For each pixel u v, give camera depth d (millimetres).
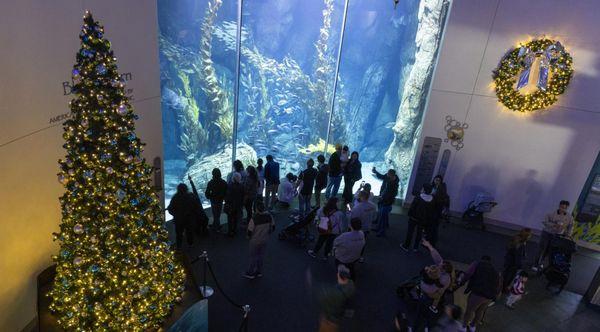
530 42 8266
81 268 4020
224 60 10930
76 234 3918
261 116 12102
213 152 11766
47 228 5383
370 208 7609
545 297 7328
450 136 9367
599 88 8273
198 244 7816
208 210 9320
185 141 11047
